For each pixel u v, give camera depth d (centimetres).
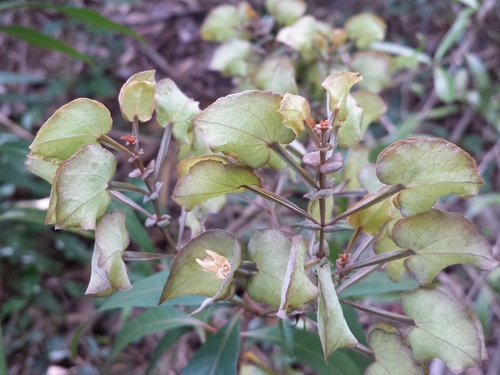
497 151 57
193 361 25
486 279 50
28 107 55
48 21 63
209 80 62
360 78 17
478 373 47
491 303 50
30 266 47
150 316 29
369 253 30
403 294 19
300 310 18
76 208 17
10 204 39
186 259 19
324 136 17
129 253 19
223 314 39
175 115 21
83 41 62
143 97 19
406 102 61
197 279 19
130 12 66
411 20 67
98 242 17
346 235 41
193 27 66
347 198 35
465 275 52
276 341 28
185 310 32
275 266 18
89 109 18
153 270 37
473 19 59
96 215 17
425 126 61
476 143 60
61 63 60
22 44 63
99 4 66
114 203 30
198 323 29
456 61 57
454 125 63
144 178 20
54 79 58
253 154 17
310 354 26
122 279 18
